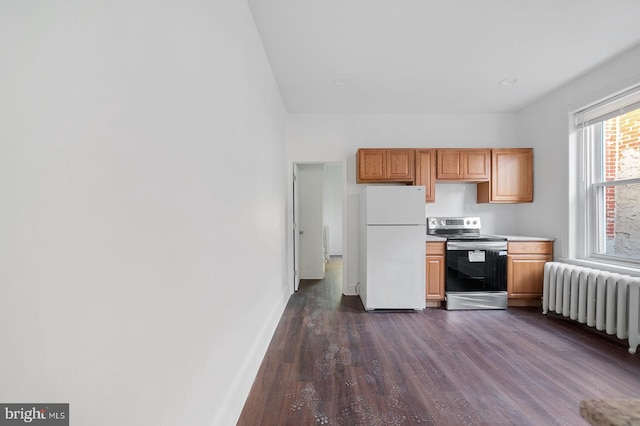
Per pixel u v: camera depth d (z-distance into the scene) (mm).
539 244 3289
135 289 749
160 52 860
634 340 2211
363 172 3627
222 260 1363
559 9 1940
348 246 3936
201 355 1129
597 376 1907
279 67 2711
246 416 1545
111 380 664
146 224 793
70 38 562
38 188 508
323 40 2289
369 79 2977
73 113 569
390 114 3959
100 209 636
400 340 2479
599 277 2480
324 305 3463
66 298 556
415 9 1936
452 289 3307
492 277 3297
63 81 549
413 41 2312
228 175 1458
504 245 3289
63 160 550
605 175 2840
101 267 638
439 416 1538
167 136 897
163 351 872
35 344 504
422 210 3227
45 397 521
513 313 3172
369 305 3215
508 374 1938
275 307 2797
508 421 1501
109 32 659
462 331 2678
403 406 1620
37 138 505
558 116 3230
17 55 474
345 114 3967
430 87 3166
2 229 459
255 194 2021
